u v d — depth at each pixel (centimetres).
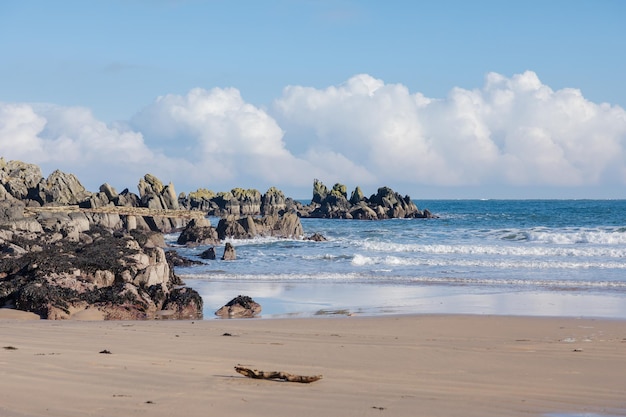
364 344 1586
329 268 4153
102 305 2278
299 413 862
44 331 1691
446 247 5175
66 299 2256
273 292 3089
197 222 6519
